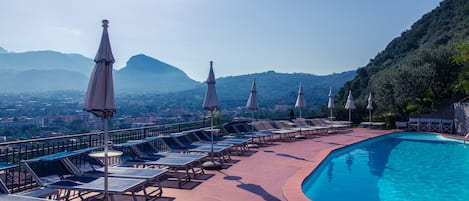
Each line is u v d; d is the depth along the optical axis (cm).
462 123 1891
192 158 779
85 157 642
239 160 991
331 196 721
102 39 484
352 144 1420
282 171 832
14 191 575
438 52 2334
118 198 595
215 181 725
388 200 697
